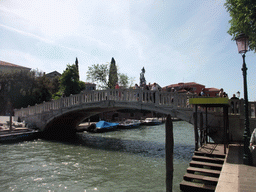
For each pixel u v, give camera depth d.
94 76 36.56
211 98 7.42
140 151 13.45
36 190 6.99
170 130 4.38
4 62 41.09
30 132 18.11
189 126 35.09
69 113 18.22
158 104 12.08
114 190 6.98
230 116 9.85
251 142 5.90
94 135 22.28
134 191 6.89
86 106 15.44
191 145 15.38
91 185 7.43
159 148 14.59
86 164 10.16
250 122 9.31
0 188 7.13
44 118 19.56
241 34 6.11
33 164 10.10
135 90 12.96
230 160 6.43
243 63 6.16
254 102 9.41
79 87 39.22
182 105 11.34
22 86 31.30
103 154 12.54
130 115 46.25
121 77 36.91
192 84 56.53
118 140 18.55
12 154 12.21
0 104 30.55
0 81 30.33
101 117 39.34
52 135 20.81
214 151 7.88
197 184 6.09
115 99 13.92
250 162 5.92
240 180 4.64
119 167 9.64
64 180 7.92
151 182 7.71
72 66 38.69
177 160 10.77
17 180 7.91
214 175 6.57
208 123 10.45
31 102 31.23
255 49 9.64
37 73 36.16
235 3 8.65
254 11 7.50
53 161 10.71
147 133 24.47
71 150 13.73
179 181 7.60
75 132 23.83
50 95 34.25
